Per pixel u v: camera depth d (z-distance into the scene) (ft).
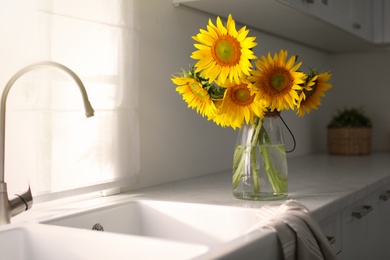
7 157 4.48
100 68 5.42
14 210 4.19
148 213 5.35
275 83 5.00
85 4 5.21
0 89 4.43
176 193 5.94
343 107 11.89
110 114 5.55
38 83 4.72
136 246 3.64
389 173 7.63
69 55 5.04
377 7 10.57
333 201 5.33
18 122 4.57
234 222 4.94
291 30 8.80
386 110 11.52
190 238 5.15
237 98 5.14
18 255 4.09
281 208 4.45
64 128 5.00
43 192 4.77
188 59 7.16
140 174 6.34
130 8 5.76
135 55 5.87
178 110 7.00
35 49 4.69
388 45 10.71
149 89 6.48
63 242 3.93
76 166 5.15
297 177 7.27
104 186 5.49
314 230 4.20
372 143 11.68
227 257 3.15
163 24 6.69
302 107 5.21
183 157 7.13
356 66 11.73
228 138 8.21
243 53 4.92
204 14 7.47
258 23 8.13
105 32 5.46
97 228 4.85
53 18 4.85
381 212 7.50
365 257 6.73
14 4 4.51
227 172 7.94
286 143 9.99
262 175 5.38
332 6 8.26
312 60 10.98
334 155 10.75
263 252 3.59
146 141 6.45
